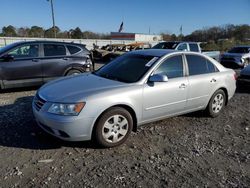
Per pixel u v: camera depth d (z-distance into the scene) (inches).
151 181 143.1
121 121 180.4
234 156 175.2
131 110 186.1
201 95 228.8
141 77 193.2
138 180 143.6
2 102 277.9
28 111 246.8
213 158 171.3
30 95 313.6
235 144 194.4
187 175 150.3
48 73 340.8
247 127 229.9
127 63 214.4
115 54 858.8
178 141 194.7
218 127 226.5
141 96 187.2
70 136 166.2
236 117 255.0
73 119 163.2
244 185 143.0
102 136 173.5
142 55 217.5
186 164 162.2
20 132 198.1
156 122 230.1
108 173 149.3
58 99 167.9
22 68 323.6
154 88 193.8
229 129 223.3
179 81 209.9
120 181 142.0
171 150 180.1
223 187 140.6
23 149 173.0
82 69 362.9
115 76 204.7
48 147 176.7
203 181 145.1
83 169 152.5
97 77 205.6
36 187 134.7
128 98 180.7
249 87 382.0
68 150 173.8
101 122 171.5
